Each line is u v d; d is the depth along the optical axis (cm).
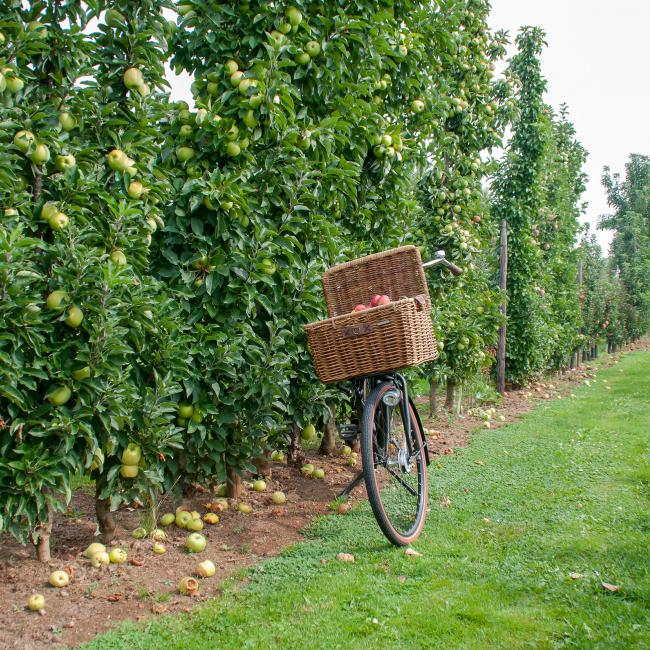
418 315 404
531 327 1238
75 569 349
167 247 434
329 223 509
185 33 482
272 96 443
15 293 306
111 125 379
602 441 686
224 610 306
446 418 898
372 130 560
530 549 376
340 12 504
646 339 3212
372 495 378
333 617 293
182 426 431
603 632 268
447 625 281
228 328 446
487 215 948
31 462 322
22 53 336
